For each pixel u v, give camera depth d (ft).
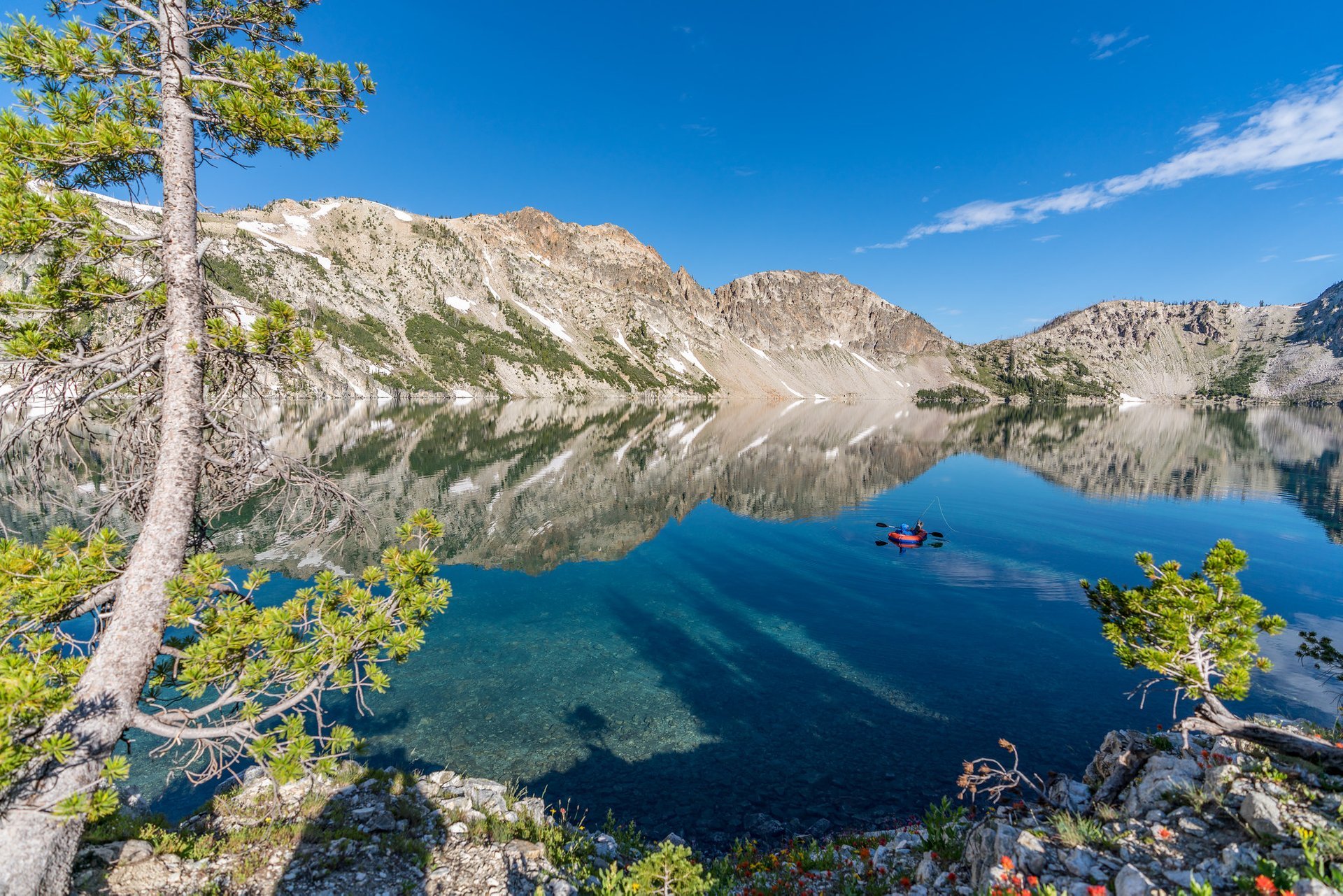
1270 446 294.87
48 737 15.78
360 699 21.91
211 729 19.44
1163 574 28.17
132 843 23.82
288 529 24.95
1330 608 81.71
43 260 19.71
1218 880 16.74
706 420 426.51
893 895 24.59
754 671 65.10
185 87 21.65
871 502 159.53
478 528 125.59
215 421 22.36
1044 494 169.07
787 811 42.93
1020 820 26.23
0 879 14.93
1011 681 62.54
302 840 26.99
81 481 20.53
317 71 24.58
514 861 27.99
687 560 110.01
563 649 70.90
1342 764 21.21
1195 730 26.17
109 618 20.22
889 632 76.13
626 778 46.73
